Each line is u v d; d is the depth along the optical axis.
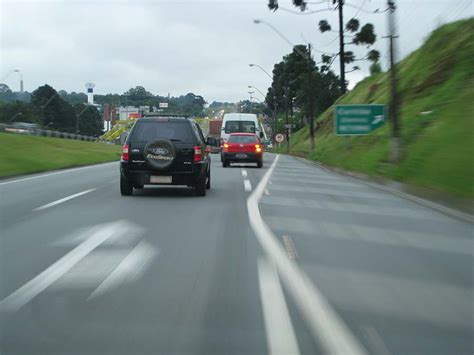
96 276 8.04
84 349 5.50
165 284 7.65
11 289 7.42
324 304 6.87
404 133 28.84
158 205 15.21
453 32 38.44
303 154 54.47
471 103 24.17
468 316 6.55
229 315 6.43
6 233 11.09
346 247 10.16
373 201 16.72
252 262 8.91
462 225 12.61
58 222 12.39
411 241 10.78
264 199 16.81
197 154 16.75
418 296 7.28
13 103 114.19
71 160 33.97
